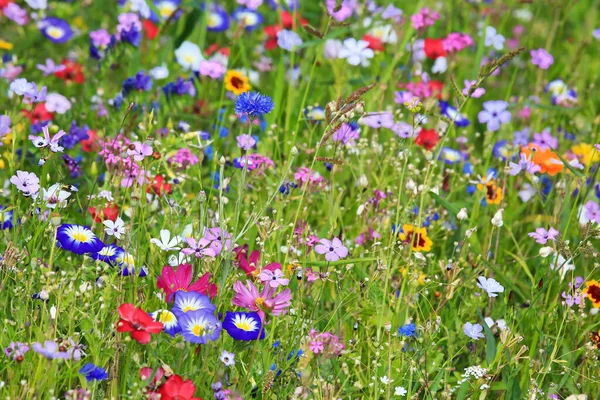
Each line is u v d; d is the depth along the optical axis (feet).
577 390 13.33
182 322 11.10
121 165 15.16
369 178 17.99
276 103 19.86
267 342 12.57
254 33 27.04
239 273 13.79
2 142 17.35
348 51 19.13
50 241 13.44
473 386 12.95
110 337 11.89
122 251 12.89
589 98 23.71
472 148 19.53
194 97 21.68
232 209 16.63
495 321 14.34
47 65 21.21
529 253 17.30
